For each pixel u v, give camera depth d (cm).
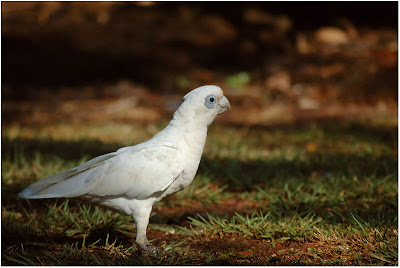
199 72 1989
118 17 2503
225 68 2041
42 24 2389
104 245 613
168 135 568
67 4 2522
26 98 1709
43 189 554
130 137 1193
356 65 1891
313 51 2131
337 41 2225
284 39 2253
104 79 1917
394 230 620
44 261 556
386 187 784
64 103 1652
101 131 1255
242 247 603
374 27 2419
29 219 686
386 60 1891
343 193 775
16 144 1033
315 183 813
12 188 779
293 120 1422
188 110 563
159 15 2525
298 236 618
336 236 609
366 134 1188
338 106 1562
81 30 2353
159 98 1727
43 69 1972
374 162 923
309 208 702
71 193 545
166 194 577
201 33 2353
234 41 2259
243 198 805
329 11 2467
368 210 708
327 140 1158
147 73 1970
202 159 966
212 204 784
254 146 1133
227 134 1234
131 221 700
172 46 2233
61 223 672
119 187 546
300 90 1734
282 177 848
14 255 570
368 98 1620
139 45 2230
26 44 2162
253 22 2397
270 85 1788
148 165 547
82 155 988
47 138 1123
